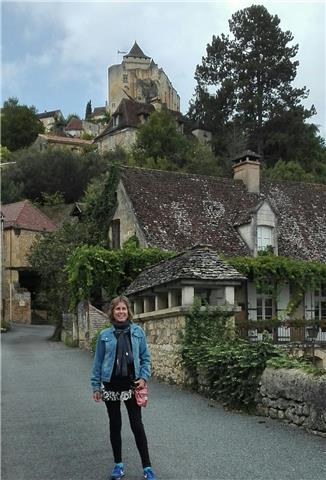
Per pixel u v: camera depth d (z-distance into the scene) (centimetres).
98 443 734
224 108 7031
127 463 630
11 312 4391
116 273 2334
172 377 1312
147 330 1520
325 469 591
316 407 756
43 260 2942
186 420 878
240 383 946
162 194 2747
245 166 3094
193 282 1276
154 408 997
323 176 6134
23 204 5012
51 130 10681
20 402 1112
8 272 4481
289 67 6931
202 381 1135
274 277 2444
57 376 1540
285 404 831
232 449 683
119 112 7781
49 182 6303
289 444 700
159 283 1373
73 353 2212
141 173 2822
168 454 665
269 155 6500
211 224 2689
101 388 593
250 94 6781
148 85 11894
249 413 920
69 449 706
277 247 2688
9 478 590
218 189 2950
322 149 6712
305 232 2900
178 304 1357
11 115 8950
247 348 964
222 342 1155
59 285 2853
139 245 2506
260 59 6994
